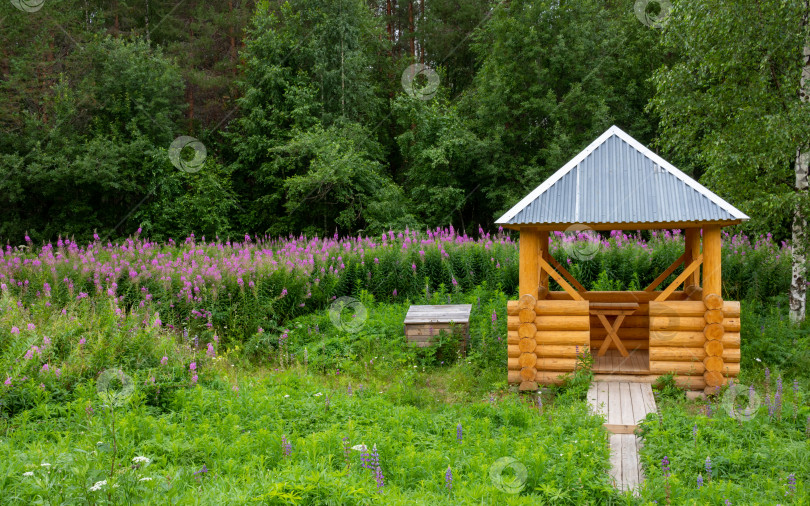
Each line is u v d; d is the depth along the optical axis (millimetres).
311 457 5570
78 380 7023
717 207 7891
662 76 12281
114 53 23844
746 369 9055
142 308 10812
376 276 13672
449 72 33281
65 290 11320
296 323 11828
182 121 27125
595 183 8422
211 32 28969
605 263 13000
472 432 6797
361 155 23906
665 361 8406
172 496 4418
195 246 16188
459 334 10211
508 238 14930
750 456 5867
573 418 6934
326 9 26125
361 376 9438
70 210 23703
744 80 11383
